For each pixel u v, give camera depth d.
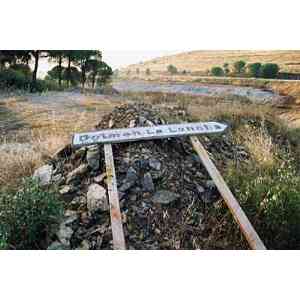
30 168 4.41
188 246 3.45
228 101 6.07
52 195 3.54
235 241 3.51
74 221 3.50
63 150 4.42
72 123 5.46
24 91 6.81
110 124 4.74
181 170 4.07
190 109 5.81
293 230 3.54
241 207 3.67
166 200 3.71
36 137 5.10
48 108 5.98
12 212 3.37
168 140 4.36
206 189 3.92
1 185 4.14
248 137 5.32
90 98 6.45
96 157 4.02
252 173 4.29
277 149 5.18
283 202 3.63
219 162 4.53
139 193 3.73
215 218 3.64
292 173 4.28
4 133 5.20
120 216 3.35
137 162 3.96
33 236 3.35
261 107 5.99
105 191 3.67
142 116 4.66
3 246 3.16
